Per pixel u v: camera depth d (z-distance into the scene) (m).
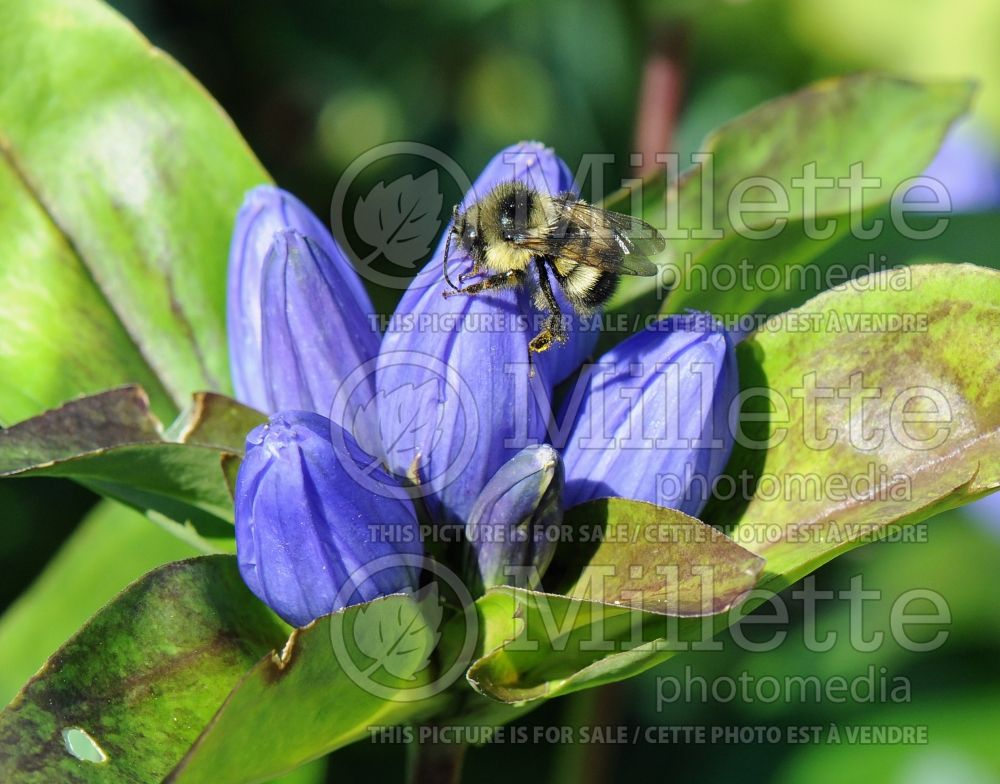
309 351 0.23
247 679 0.20
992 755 0.27
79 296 0.25
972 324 0.22
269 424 0.21
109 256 0.25
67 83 0.25
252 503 0.21
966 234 0.25
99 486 0.23
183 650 0.22
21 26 0.25
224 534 0.23
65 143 0.25
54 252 0.25
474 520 0.22
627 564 0.21
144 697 0.21
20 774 0.21
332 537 0.21
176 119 0.25
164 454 0.22
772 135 0.25
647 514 0.21
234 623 0.22
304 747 0.22
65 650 0.21
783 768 0.27
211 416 0.23
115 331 0.25
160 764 0.21
